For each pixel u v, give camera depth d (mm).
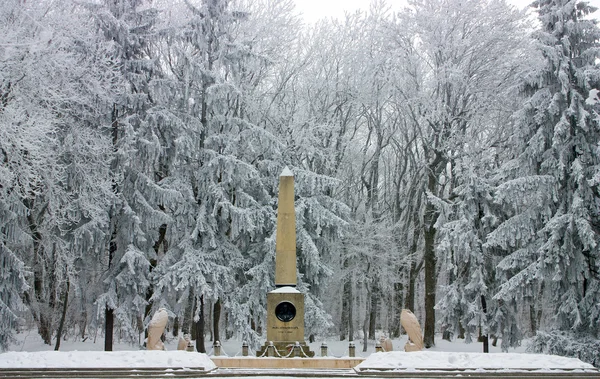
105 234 27188
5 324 22984
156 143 27625
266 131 30469
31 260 27859
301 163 33469
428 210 34375
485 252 28094
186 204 29359
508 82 34281
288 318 20391
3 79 22047
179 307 28234
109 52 27781
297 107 36812
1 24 23125
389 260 36750
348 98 38156
